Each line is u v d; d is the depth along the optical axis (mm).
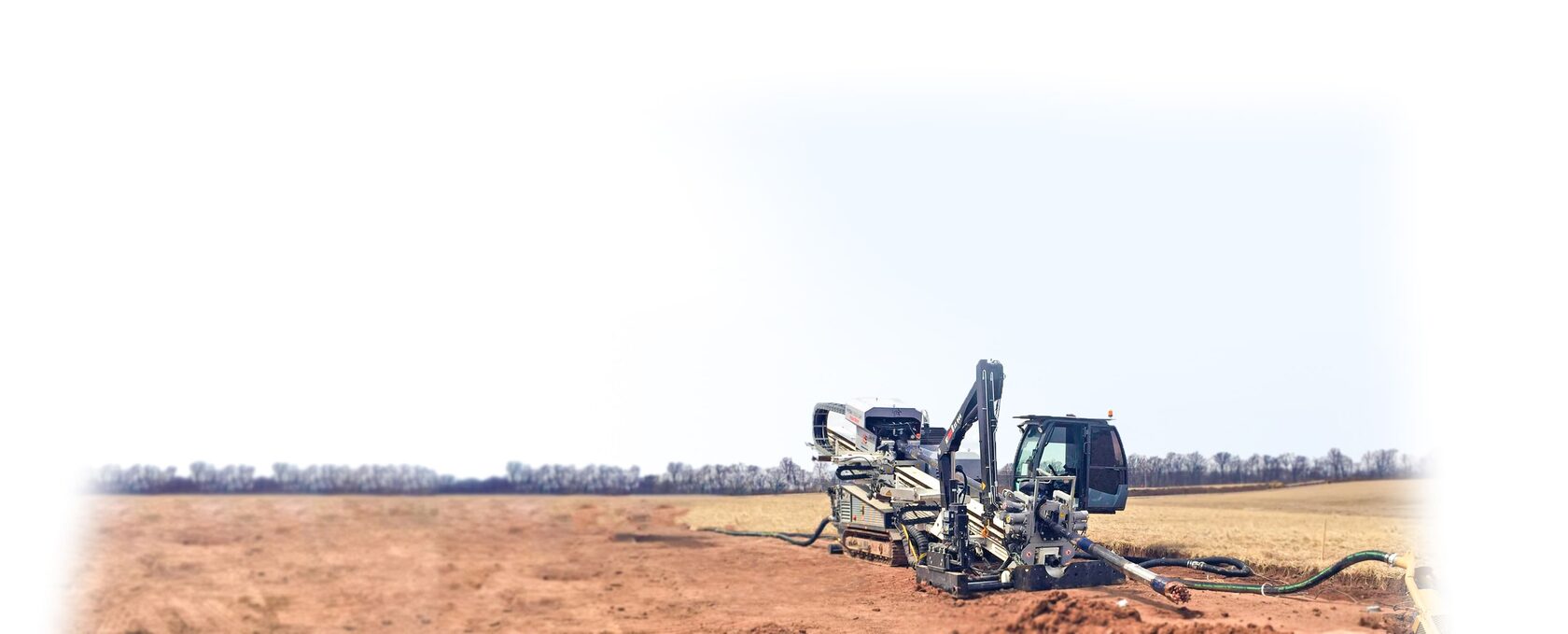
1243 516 44812
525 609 16922
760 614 17078
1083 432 19547
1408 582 14898
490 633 15344
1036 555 18781
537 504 25500
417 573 17906
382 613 16062
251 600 15758
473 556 19328
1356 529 36219
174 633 14625
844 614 17047
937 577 19531
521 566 19453
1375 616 15484
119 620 14898
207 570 17062
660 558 23328
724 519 37812
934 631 15422
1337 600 17984
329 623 15188
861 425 25516
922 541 21875
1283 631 13758
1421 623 14211
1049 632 14477
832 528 35281
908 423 25328
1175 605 16562
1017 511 18703
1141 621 14328
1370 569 20859
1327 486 66625
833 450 27688
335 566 17781
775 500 44156
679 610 17562
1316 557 24594
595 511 28141
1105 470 19641
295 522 19469
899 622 16297
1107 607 14883
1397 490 63375
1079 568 19156
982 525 19516
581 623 16234
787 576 21703
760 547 28422
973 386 19859
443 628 15609
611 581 19844
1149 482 50781
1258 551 26359
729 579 21141
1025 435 19891
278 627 14656
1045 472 19328
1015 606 17016
